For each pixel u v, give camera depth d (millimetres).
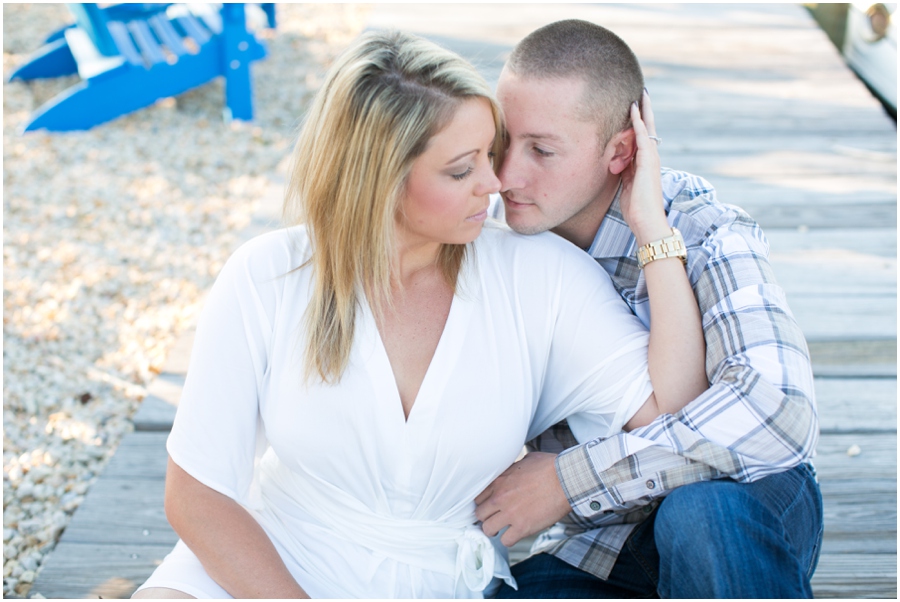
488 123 1242
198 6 5230
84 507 2062
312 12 6871
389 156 1209
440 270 1374
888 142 3990
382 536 1360
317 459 1336
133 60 4668
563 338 1408
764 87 4703
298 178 1325
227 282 1343
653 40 5527
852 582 1752
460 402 1319
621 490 1358
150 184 4227
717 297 1431
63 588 1839
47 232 3777
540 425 1520
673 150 3930
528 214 1449
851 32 5391
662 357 1395
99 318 3154
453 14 5949
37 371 2814
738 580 1155
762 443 1307
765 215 3328
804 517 1361
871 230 3203
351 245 1274
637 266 1547
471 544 1405
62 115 4672
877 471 2053
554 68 1380
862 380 2381
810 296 2783
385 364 1306
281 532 1379
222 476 1301
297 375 1313
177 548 1374
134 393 2701
